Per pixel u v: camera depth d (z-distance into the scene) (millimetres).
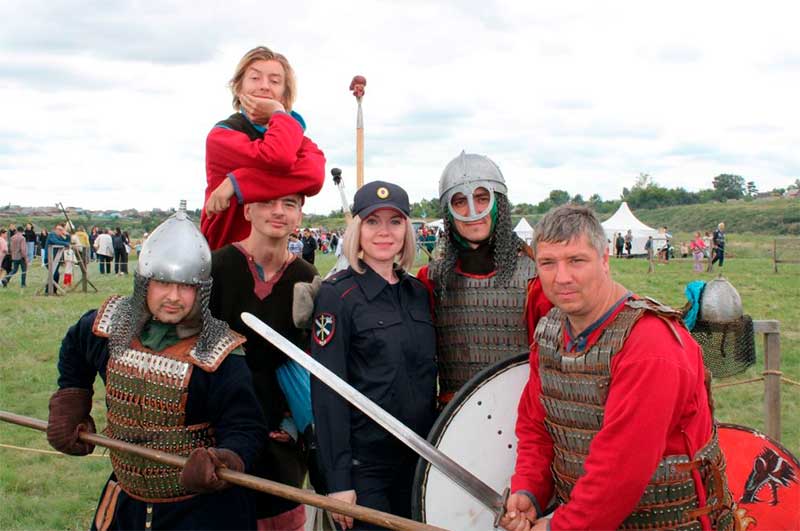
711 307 3676
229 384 3045
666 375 2471
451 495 3268
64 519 5438
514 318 3516
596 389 2615
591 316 2650
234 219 3961
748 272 29062
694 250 30031
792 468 3598
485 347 3529
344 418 3326
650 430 2461
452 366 3598
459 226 3535
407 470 3482
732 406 8148
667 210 88438
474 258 3619
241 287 3621
